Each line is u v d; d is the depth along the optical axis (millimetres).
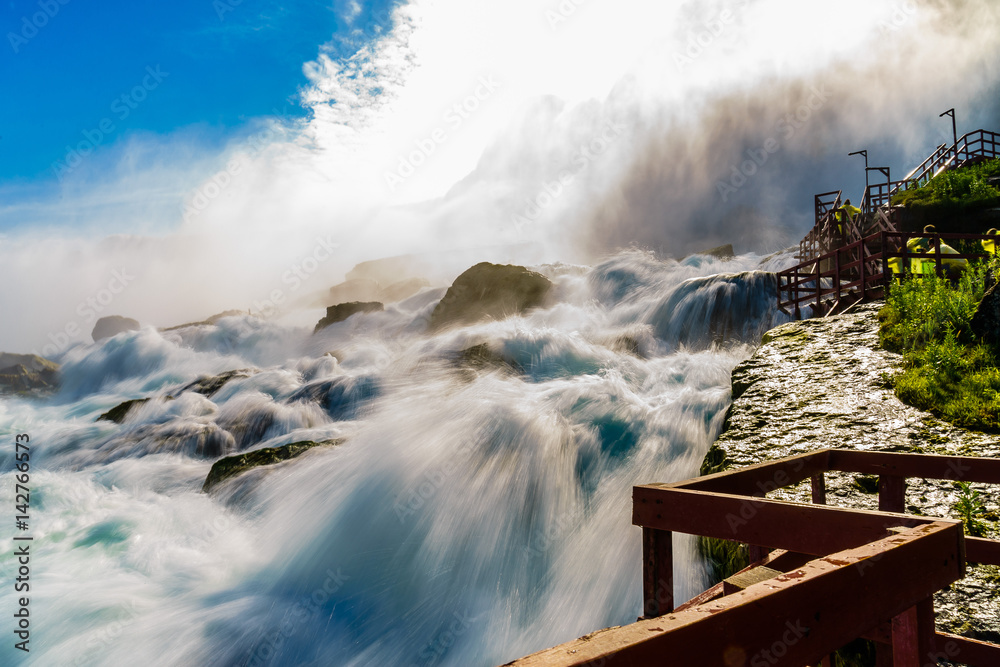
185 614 6102
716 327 15562
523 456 8367
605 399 9969
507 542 7027
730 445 6641
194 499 9281
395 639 5891
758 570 1974
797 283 13539
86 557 7391
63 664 5285
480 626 6008
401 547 7184
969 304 7875
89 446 13641
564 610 6133
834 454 2945
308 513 7980
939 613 3451
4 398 24594
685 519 1755
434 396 11977
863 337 9133
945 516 4520
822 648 1174
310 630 5949
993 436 5617
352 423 12367
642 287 20250
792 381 8109
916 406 6625
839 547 1541
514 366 13203
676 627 932
